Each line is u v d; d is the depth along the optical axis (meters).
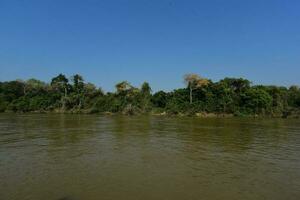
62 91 155.75
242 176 21.92
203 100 128.00
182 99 130.50
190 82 128.25
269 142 38.88
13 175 21.72
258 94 116.00
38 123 69.12
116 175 21.91
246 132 51.31
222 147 34.66
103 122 73.81
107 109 132.12
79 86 151.75
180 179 21.03
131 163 25.89
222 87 124.94
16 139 40.56
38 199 16.95
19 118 90.44
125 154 29.98
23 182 20.00
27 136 43.81
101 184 19.69
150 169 23.83
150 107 130.00
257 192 18.33
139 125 65.06
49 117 97.56
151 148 33.66
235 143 37.84
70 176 21.53
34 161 26.45
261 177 21.66
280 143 38.03
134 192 18.20
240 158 28.36
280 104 117.12
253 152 31.53
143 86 139.25
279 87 132.25
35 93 162.50
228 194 17.94
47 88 165.62
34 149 32.56
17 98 157.25
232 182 20.38
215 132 50.91
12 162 25.98
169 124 68.56
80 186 19.25
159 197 17.41
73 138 41.81
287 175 22.22
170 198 17.27
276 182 20.39
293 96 129.00
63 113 133.88
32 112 140.50
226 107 116.19
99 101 137.00
